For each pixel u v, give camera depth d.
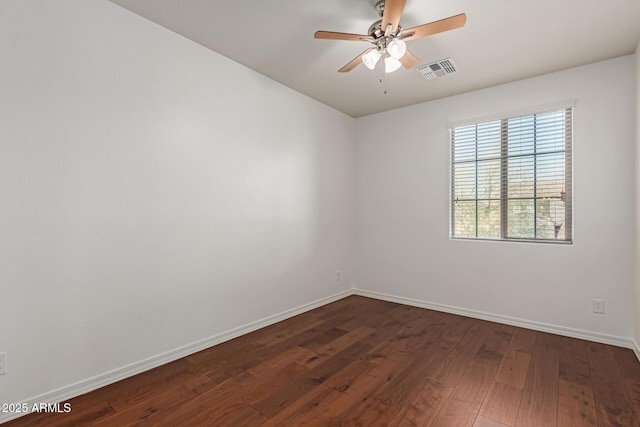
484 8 2.19
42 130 1.91
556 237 3.21
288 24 2.42
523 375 2.34
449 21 1.95
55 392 1.97
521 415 1.88
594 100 2.96
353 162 4.61
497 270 3.48
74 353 2.04
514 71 3.13
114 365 2.23
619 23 2.34
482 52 2.77
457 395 2.09
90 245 2.11
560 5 2.15
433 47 2.69
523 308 3.33
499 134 3.52
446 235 3.84
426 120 3.99
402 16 2.28
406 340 2.99
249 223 3.16
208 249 2.80
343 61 2.99
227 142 2.94
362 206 4.59
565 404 1.98
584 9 2.19
